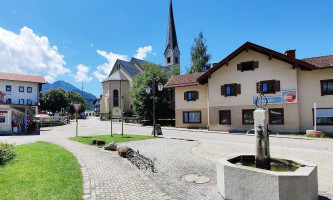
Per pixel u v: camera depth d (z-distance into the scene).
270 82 22.41
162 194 5.42
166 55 68.44
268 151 5.89
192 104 28.61
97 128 29.70
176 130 26.17
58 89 69.50
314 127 19.56
